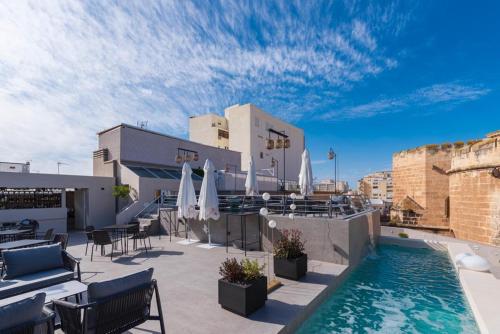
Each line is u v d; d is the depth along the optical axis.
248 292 4.20
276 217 8.76
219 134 38.66
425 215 18.31
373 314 5.10
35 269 4.73
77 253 8.71
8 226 11.49
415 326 4.66
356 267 8.16
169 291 5.25
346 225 7.36
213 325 3.88
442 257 9.92
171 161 20.00
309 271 6.70
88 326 2.78
